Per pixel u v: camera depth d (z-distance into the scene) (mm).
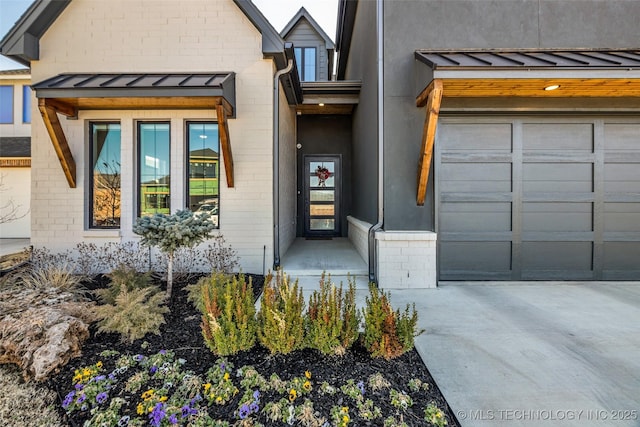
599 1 4680
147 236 3455
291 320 2295
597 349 2609
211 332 2309
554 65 3707
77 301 3211
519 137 4719
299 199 8750
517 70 3740
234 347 2244
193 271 4719
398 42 4660
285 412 1756
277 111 5004
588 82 3916
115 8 4770
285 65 5102
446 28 4652
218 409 1813
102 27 4773
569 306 3654
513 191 4730
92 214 4922
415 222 4699
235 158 4812
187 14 4770
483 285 4539
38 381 2086
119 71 4777
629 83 3963
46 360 2127
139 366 2215
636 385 2117
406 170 4680
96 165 4965
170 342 2547
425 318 3277
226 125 4383
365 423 1695
